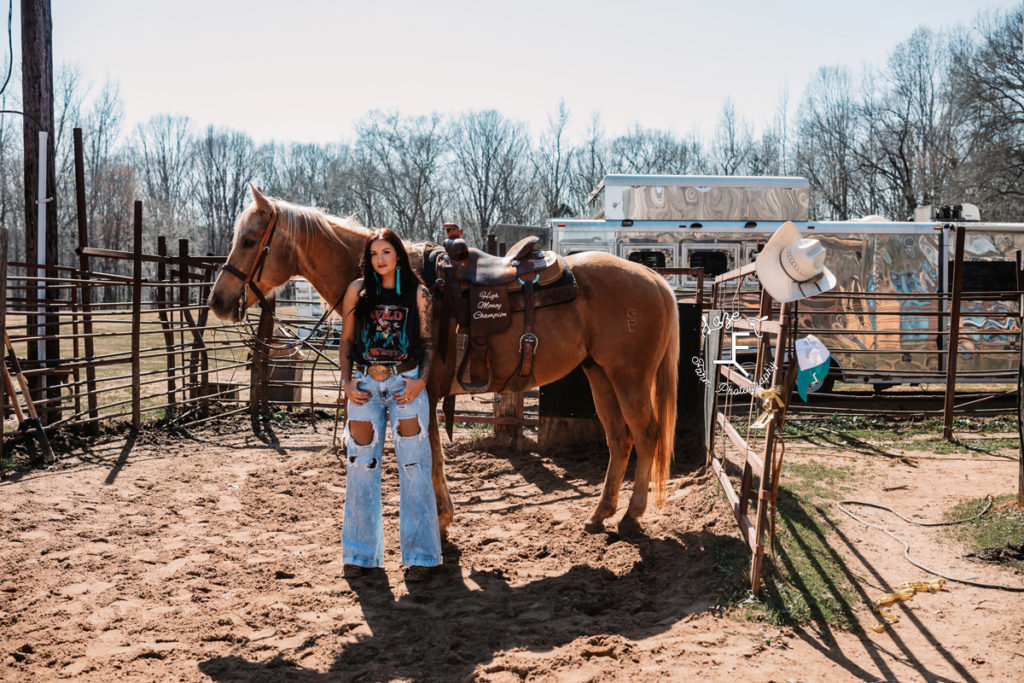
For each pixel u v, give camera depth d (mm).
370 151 48625
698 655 3225
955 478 6086
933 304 11109
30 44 8430
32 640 3439
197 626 3590
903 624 3549
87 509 5430
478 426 8508
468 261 4543
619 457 4957
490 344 4473
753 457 4023
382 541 4293
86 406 9953
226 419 9117
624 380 4754
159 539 4848
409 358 4023
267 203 4621
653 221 11484
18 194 44719
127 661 3242
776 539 4484
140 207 7965
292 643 3430
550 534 4934
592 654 3236
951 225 11188
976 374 9719
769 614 3611
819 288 3574
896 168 39531
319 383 12547
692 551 4434
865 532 4734
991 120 31312
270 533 5000
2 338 6551
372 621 3660
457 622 3592
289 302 9008
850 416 8969
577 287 4625
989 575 4105
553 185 45062
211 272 9672
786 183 11484
